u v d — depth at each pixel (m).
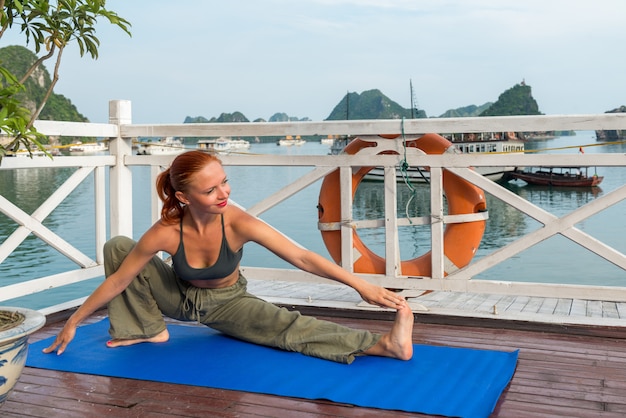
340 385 2.44
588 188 27.31
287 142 114.50
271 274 3.96
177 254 2.72
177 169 2.49
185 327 3.31
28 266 10.59
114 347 2.97
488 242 16.34
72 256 3.94
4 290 3.49
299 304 3.76
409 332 2.70
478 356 2.78
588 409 2.23
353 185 3.86
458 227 3.67
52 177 37.25
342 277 2.65
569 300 3.93
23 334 2.07
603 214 20.33
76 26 2.88
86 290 9.47
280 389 2.42
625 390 2.41
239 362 2.73
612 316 3.47
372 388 2.41
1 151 2.48
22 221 3.63
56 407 2.30
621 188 3.28
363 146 3.77
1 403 2.15
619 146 44.44
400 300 2.67
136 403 2.33
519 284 3.49
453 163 3.55
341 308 3.67
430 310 3.53
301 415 2.20
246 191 25.98
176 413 2.23
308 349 2.80
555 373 2.61
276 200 3.91
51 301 8.75
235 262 2.80
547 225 3.42
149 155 4.27
